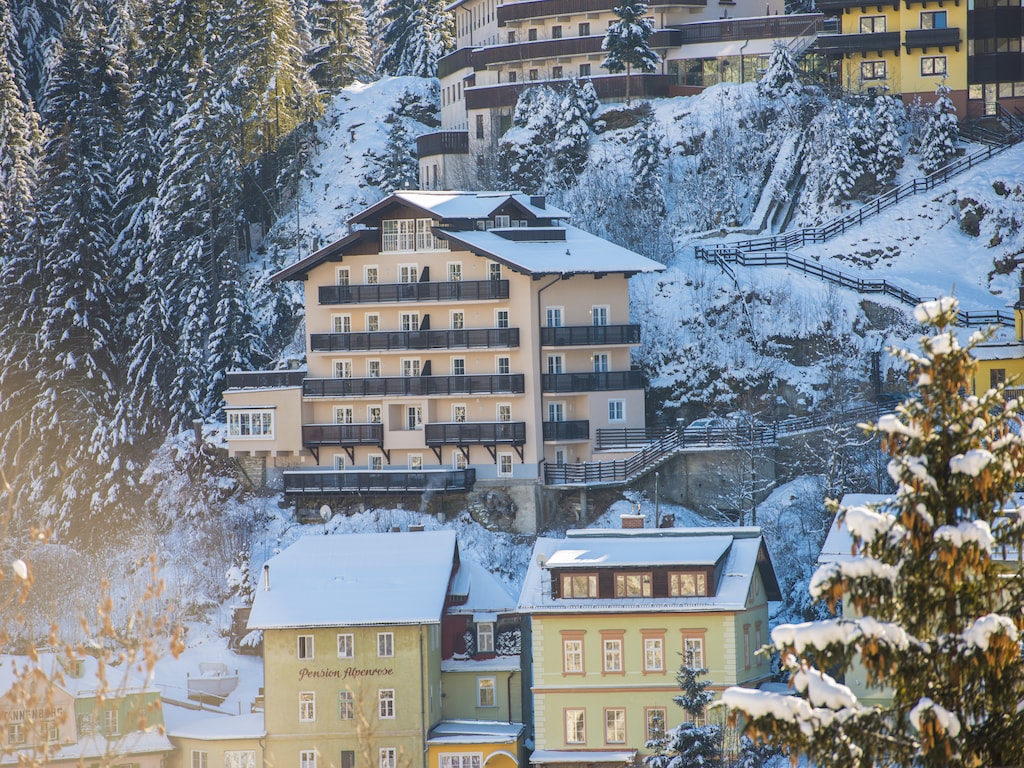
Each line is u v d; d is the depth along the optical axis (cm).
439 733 15825
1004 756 5700
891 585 5666
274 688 15862
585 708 15312
